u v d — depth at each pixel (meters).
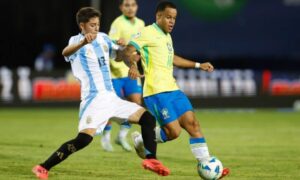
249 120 58.88
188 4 85.44
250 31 86.56
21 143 39.19
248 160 33.00
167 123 26.20
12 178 26.34
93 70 25.17
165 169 24.23
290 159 33.44
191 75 71.56
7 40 88.31
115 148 37.81
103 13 73.62
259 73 73.44
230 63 85.94
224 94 72.50
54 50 87.75
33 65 88.56
